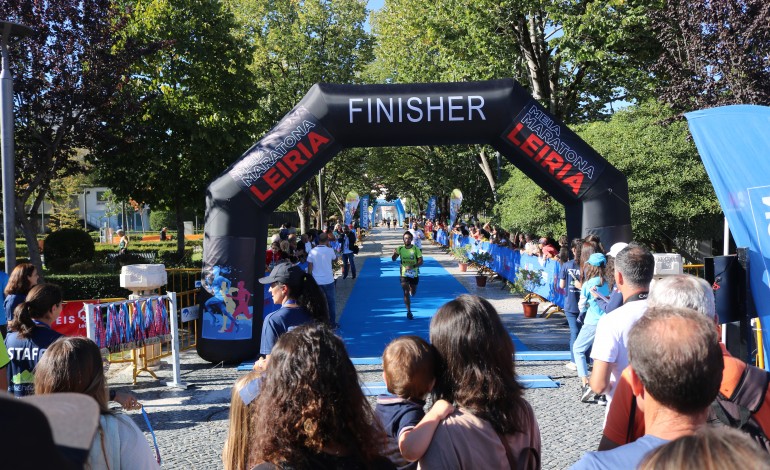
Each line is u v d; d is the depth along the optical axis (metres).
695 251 16.66
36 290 4.40
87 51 13.06
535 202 17.05
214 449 5.86
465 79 20.67
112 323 7.52
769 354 4.69
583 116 22.17
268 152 9.43
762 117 4.70
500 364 2.51
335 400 2.07
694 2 11.07
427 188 44.81
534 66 19.80
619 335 3.43
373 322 12.96
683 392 1.83
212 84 20.86
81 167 14.72
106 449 2.34
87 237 22.42
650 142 14.69
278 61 32.38
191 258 23.94
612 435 2.51
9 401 0.78
